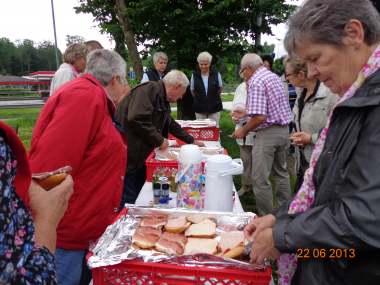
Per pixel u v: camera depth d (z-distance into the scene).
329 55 0.89
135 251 1.16
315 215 0.87
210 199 1.73
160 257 1.13
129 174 2.93
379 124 0.81
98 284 1.14
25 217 0.77
